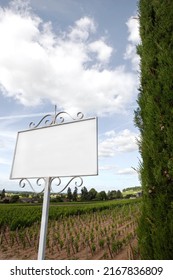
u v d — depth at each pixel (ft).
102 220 51.08
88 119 12.28
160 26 9.82
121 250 26.53
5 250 31.24
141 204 8.82
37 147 13.88
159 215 7.81
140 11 11.22
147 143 8.84
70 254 27.71
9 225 45.52
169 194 7.88
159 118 8.65
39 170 13.24
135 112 10.28
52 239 34.30
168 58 8.97
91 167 11.28
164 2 10.02
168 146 8.12
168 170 8.01
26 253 29.76
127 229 38.06
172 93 8.51
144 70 10.05
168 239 7.45
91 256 26.07
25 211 57.31
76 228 44.80
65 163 12.29
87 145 11.83
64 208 68.28
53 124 13.58
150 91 9.47
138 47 11.09
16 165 14.51
